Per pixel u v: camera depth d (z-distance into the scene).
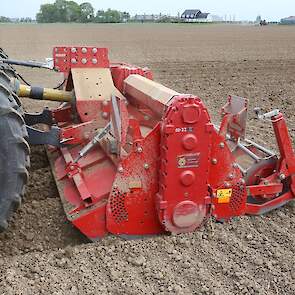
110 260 2.50
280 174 3.00
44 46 16.47
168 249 2.59
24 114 3.83
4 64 3.83
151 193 2.62
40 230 2.82
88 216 2.60
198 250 2.61
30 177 3.49
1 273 2.38
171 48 16.39
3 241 2.69
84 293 2.26
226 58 12.67
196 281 2.37
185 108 2.44
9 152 2.37
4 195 2.41
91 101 3.30
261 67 10.62
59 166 3.36
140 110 3.31
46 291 2.26
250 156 3.12
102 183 2.79
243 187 2.82
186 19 67.19
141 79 3.26
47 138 3.19
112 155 2.84
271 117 2.92
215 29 35.97
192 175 2.56
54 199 3.12
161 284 2.34
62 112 3.89
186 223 2.66
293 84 8.28
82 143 3.27
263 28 39.34
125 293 2.27
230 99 3.16
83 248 2.59
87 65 3.66
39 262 2.47
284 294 2.32
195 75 9.26
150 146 2.55
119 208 2.61
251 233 2.82
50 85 7.91
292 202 3.24
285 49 16.03
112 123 2.71
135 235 2.67
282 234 2.85
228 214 2.85
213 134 2.63
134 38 22.61
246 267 2.51
